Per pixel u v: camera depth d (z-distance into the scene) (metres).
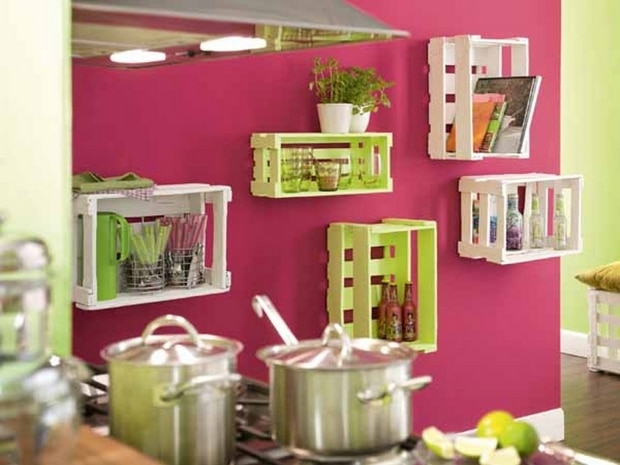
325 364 1.69
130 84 3.60
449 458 1.74
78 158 3.49
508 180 4.46
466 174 4.64
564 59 7.02
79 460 1.55
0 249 1.38
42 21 1.84
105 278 3.31
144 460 1.56
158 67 3.34
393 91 4.36
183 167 3.75
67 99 1.90
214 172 3.83
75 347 3.51
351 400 1.65
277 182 3.81
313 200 4.12
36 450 1.39
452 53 4.45
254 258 3.96
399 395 1.69
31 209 1.86
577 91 6.95
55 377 1.45
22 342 1.42
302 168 3.87
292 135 3.83
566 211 6.93
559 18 5.00
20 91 1.83
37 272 1.44
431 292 4.27
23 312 1.41
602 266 6.50
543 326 5.04
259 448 1.86
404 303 4.18
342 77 4.00
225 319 3.89
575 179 4.73
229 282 3.59
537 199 4.79
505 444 1.79
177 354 1.73
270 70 3.95
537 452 1.83
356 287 4.09
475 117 4.46
